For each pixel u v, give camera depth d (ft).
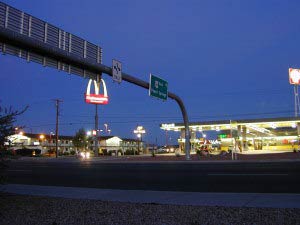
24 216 30.53
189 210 31.09
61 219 29.01
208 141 280.92
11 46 72.49
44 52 78.84
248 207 31.94
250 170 69.56
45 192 46.11
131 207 33.45
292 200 35.50
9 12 71.26
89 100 242.78
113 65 97.19
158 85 121.19
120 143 441.27
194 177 61.26
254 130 262.06
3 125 33.91
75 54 85.66
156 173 71.56
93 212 31.40
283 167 75.66
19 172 82.28
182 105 138.72
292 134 267.18
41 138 375.86
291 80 222.89
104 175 71.10
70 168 93.40
